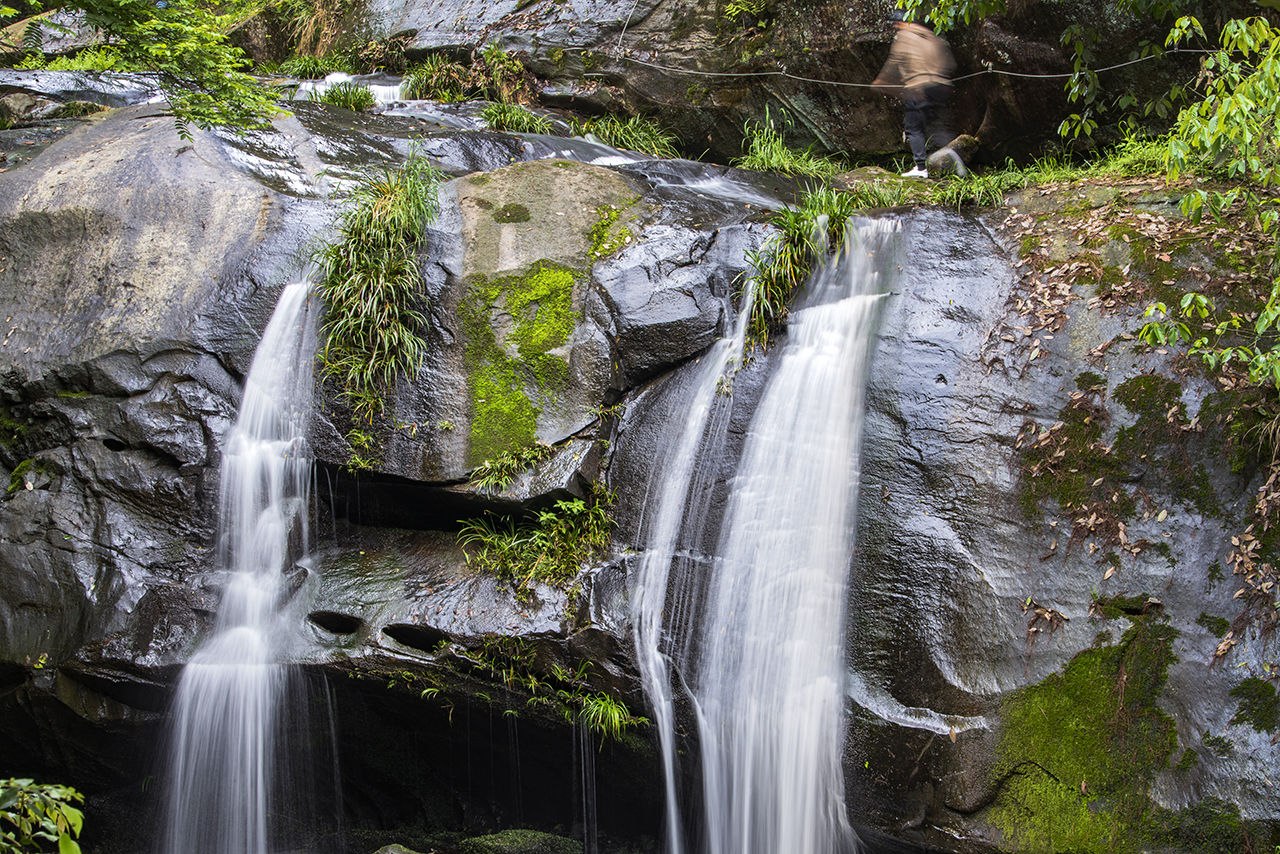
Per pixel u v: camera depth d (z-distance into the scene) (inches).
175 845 284.2
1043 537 252.2
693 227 329.7
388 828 304.7
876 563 264.1
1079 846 222.8
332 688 280.5
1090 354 267.7
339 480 308.8
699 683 264.5
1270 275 264.7
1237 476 240.8
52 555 290.5
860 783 245.6
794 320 306.3
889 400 281.7
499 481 292.5
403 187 329.4
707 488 286.7
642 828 281.1
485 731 281.1
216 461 301.9
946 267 303.3
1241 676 223.9
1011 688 239.6
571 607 273.3
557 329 310.2
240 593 291.6
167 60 305.3
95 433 303.9
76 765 292.7
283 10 704.4
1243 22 251.0
